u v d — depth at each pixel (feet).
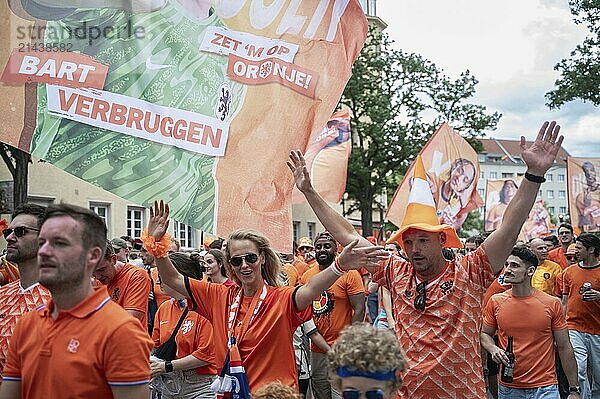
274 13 20.85
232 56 20.03
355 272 28.76
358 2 22.11
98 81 17.80
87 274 11.86
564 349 24.29
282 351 17.62
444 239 17.99
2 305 15.46
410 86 138.31
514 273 24.14
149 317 27.48
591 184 66.33
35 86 17.20
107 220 85.92
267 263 18.43
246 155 20.17
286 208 20.68
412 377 17.16
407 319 17.58
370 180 139.74
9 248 15.49
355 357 10.34
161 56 18.75
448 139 47.62
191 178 19.12
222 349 18.17
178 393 22.44
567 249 44.11
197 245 92.32
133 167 18.19
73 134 17.51
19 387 12.11
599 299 30.94
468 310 17.16
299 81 21.25
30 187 78.69
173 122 18.88
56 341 11.62
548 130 16.63
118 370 11.39
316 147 36.19
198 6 19.40
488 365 29.17
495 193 80.43
